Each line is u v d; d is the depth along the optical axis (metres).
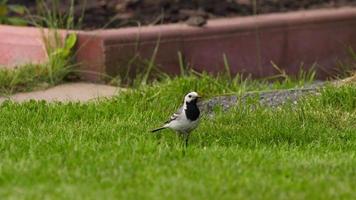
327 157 11.48
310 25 18.95
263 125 13.35
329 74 18.95
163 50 17.33
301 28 18.83
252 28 18.28
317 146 12.31
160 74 17.20
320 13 19.34
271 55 18.47
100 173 10.39
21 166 10.64
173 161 10.96
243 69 18.14
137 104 14.58
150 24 18.69
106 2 19.70
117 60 16.91
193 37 17.64
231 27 18.06
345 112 14.05
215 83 15.73
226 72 17.88
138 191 9.73
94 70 16.88
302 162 11.09
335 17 19.31
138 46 17.09
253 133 12.99
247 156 11.25
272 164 10.94
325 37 19.12
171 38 17.41
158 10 19.30
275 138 12.84
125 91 15.33
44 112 14.02
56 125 13.28
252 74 18.25
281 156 11.48
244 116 13.85
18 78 16.19
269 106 14.61
